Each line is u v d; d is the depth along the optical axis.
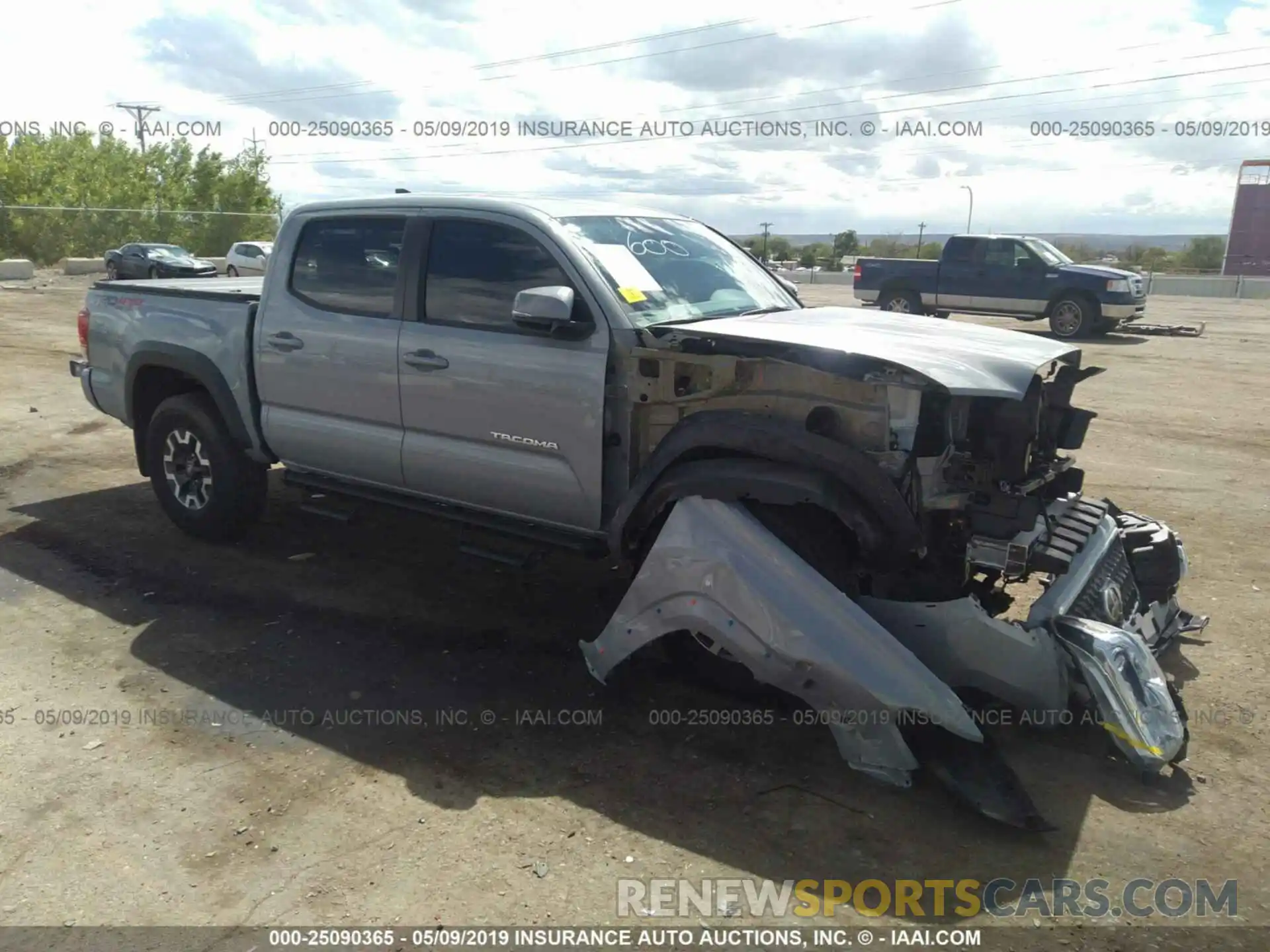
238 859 3.02
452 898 2.85
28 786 3.37
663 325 3.99
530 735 3.76
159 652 4.42
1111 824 3.23
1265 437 9.20
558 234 4.19
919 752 3.36
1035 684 3.50
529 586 5.24
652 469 3.82
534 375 4.13
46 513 6.36
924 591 3.69
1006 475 3.57
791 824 3.22
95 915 2.77
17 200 42.69
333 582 5.25
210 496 5.65
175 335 5.55
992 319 22.91
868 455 3.54
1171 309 27.73
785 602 3.46
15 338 15.45
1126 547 4.43
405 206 4.67
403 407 4.61
